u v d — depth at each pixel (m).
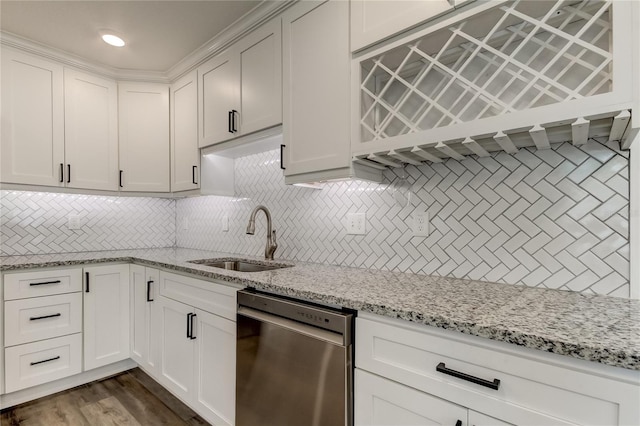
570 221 1.16
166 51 2.23
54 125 2.26
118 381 2.26
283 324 1.22
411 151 1.27
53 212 2.49
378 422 0.98
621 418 0.64
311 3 1.57
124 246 2.83
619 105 0.85
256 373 1.33
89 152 2.41
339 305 1.07
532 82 1.03
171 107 2.59
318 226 1.92
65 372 2.07
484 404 0.80
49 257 2.23
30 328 1.95
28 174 2.15
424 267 1.50
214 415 1.56
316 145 1.53
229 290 1.50
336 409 1.06
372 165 1.51
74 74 2.35
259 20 1.81
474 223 1.37
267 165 2.26
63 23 1.92
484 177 1.35
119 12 1.81
